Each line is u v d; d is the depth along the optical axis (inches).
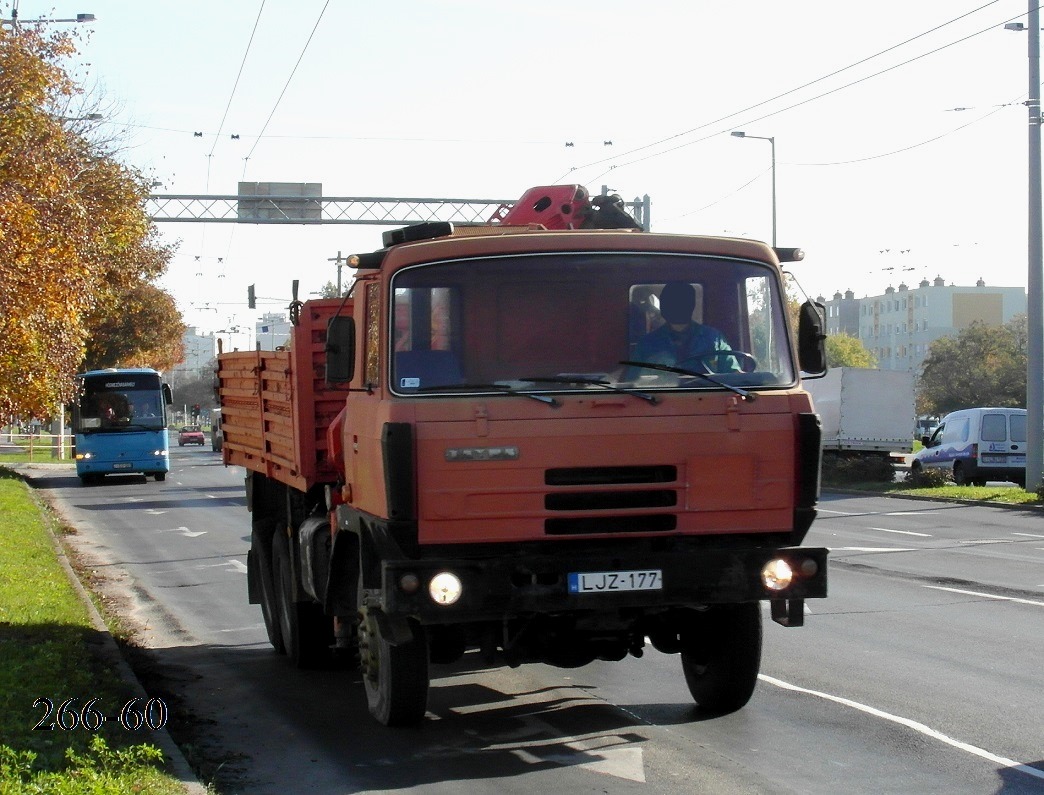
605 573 253.3
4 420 757.3
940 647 398.6
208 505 1155.9
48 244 695.1
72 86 781.9
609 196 370.9
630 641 291.9
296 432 348.2
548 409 253.9
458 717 314.0
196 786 238.7
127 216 1140.5
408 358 260.4
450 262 264.4
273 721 317.4
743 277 274.2
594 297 266.2
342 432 311.1
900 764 263.0
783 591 259.8
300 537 360.8
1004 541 761.6
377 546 265.0
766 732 291.3
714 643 302.5
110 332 1945.1
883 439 1450.5
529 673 369.7
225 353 490.0
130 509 1112.8
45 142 708.7
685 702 326.6
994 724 297.1
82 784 225.0
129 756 246.7
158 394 1517.0
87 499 1248.8
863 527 866.1
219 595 575.8
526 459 252.2
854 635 422.3
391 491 248.5
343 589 313.9
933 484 1221.1
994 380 3132.4
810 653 389.7
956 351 3253.0
